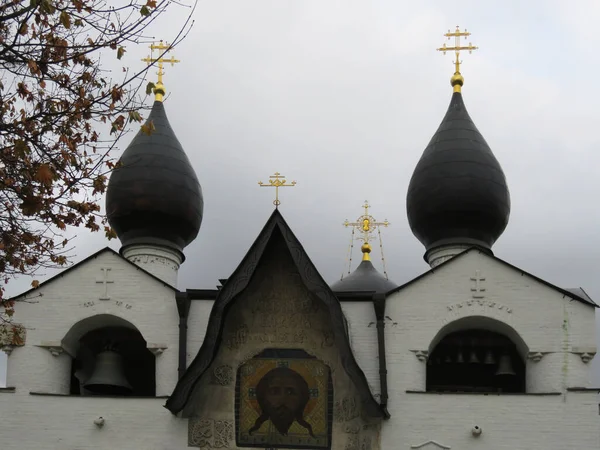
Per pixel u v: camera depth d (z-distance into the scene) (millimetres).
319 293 32281
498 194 41344
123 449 32375
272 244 33344
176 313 34250
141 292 34531
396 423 32312
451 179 41125
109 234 24906
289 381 32812
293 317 33375
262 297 33594
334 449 32062
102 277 34719
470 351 34656
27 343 34031
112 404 32875
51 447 32594
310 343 33188
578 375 32688
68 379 34594
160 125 42781
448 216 41000
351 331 33656
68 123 22312
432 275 34188
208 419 32531
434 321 33656
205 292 34188
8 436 32812
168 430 32469
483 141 42469
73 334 34562
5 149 22172
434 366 35250
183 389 31812
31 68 21438
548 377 32781
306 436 32312
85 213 23281
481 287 33906
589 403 32156
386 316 33781
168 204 40938
